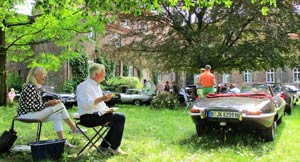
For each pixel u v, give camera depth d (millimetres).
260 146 6723
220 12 19703
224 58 19734
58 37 16125
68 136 7391
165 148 6465
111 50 23375
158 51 21797
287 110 13609
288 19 19375
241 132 7695
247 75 51375
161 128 9125
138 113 14047
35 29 14961
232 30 18922
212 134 7723
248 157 5812
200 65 19844
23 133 7832
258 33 19594
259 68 22281
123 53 23062
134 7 7754
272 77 50688
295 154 6066
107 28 22750
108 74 30953
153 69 24078
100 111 5516
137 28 22875
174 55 21047
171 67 21875
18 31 15469
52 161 5043
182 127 9336
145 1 7758
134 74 37750
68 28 15109
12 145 5918
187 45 20797
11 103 17531
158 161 5422
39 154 5047
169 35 21703
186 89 20422
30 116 5648
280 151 6324
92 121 5574
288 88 20906
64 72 27500
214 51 18609
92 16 14430
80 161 5242
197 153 6121
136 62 23828
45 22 14578
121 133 5789
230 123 6863
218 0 8109
